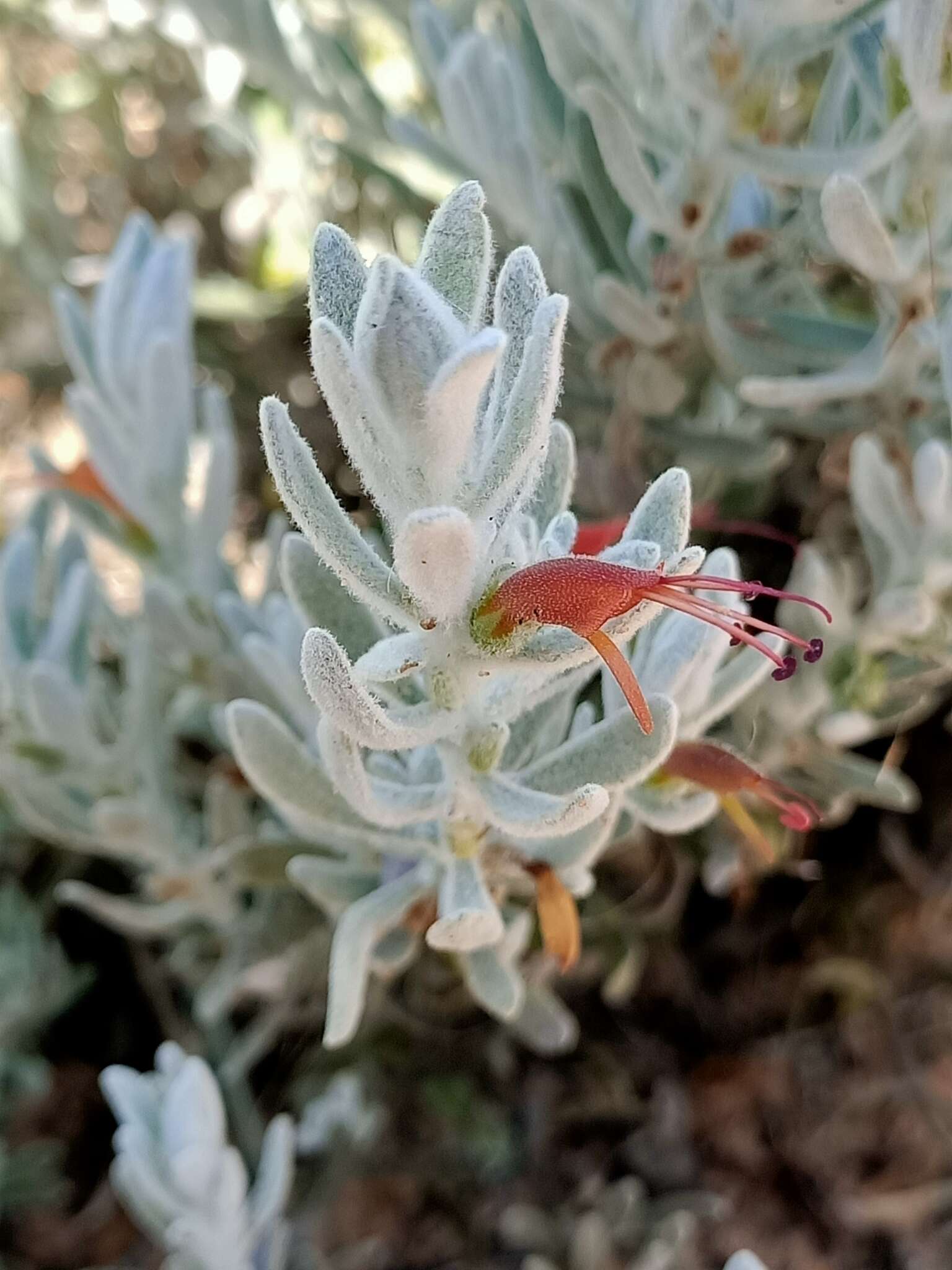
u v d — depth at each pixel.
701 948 0.22
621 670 0.08
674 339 0.16
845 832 0.22
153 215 0.30
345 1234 0.20
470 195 0.08
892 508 0.15
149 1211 0.14
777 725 0.16
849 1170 0.21
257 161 0.26
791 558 0.20
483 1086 0.21
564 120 0.18
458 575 0.08
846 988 0.22
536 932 0.15
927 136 0.13
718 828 0.17
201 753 0.23
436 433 0.08
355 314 0.08
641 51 0.15
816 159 0.14
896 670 0.16
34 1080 0.20
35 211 0.27
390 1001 0.19
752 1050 0.22
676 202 0.15
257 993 0.19
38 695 0.15
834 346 0.16
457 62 0.16
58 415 0.29
